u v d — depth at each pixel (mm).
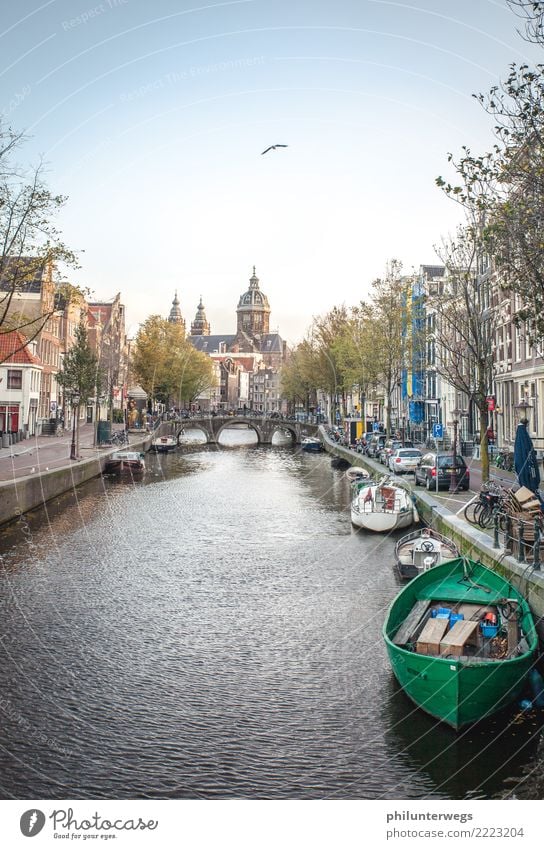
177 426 93188
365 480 38281
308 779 10102
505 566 15641
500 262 17234
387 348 53562
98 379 56250
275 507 36125
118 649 15141
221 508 35625
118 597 19094
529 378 36656
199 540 27125
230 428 177000
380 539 27141
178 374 89688
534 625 12664
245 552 24922
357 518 28922
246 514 33656
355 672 13781
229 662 14391
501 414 42594
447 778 10102
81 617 17312
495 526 17266
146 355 87562
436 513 24188
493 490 21750
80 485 41406
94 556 23969
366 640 15570
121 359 90875
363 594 19344
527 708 12102
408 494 30359
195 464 64000
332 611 17766
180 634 16078
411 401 67625
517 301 33688
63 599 18859
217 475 53094
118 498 38688
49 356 66438
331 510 35125
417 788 9875
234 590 19844
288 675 13688
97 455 47875
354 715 11953
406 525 28891
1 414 57219
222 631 16297
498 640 12742
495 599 14422
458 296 32500
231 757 10664
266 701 12539
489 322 29125
